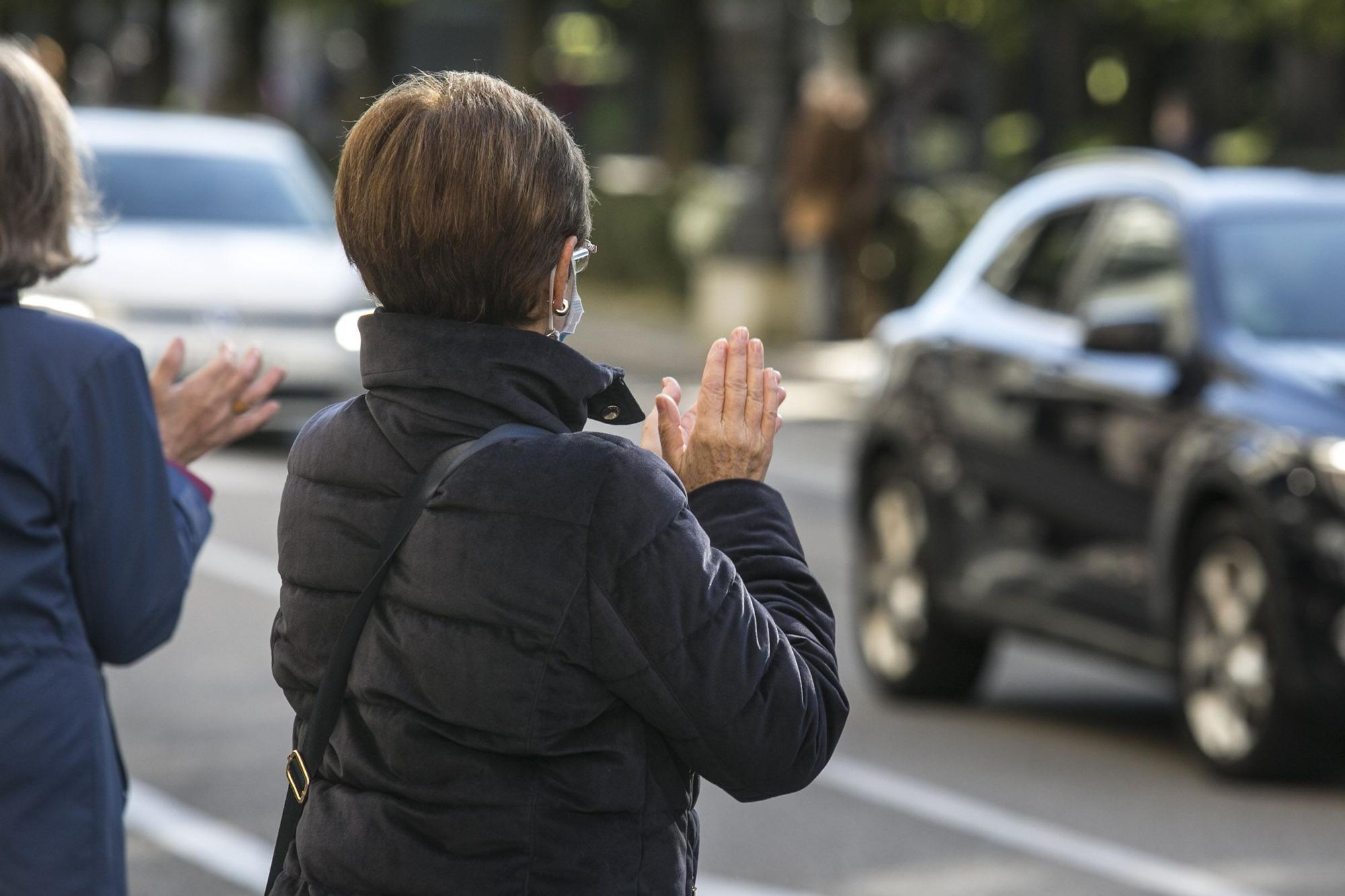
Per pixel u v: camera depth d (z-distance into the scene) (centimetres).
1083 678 2259
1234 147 5881
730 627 584
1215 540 1705
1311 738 1650
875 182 4916
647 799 588
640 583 577
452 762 579
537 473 586
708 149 9681
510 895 576
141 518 718
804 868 1453
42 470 700
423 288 605
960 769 1767
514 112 607
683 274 5934
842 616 2494
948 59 7050
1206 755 1723
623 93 10456
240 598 2394
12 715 690
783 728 591
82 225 762
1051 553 1909
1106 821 1591
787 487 3412
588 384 607
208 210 3503
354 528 607
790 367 4769
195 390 814
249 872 1422
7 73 726
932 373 2106
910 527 2102
